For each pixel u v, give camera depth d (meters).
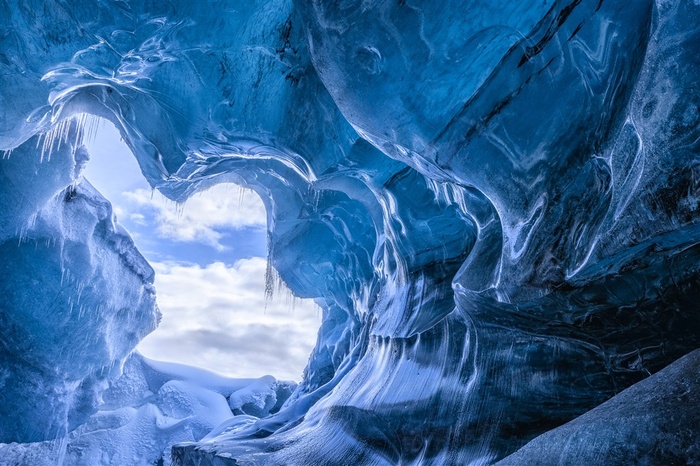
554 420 5.14
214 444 10.63
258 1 7.09
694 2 3.01
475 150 5.09
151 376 26.03
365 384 8.56
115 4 7.06
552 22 4.23
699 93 2.93
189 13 7.10
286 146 8.39
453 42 4.83
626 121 3.56
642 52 3.58
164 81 8.05
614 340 4.43
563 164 4.29
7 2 7.21
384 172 8.28
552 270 4.09
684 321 3.76
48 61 7.86
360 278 13.73
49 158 11.69
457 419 6.08
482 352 6.18
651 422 2.43
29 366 14.61
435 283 8.01
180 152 9.52
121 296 17.14
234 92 7.94
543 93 4.42
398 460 6.73
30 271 13.84
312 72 7.57
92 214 15.39
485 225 6.01
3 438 14.62
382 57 5.21
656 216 3.11
